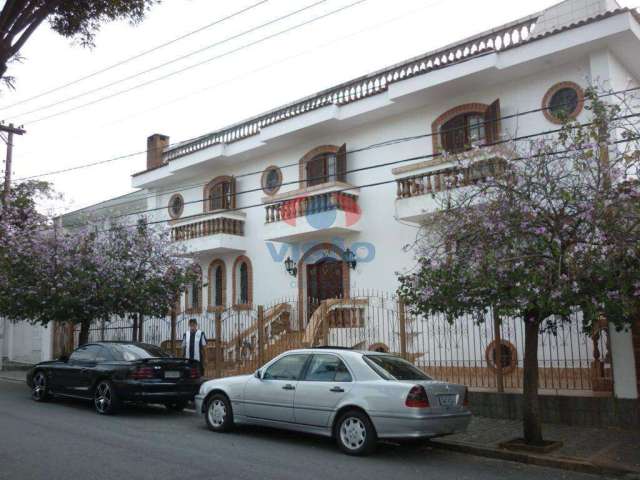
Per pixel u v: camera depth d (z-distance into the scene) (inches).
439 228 379.9
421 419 327.9
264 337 674.2
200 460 325.1
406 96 661.3
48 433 398.0
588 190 335.9
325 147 778.2
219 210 850.1
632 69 605.3
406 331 607.5
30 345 994.1
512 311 333.1
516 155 417.1
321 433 360.8
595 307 314.8
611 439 377.4
